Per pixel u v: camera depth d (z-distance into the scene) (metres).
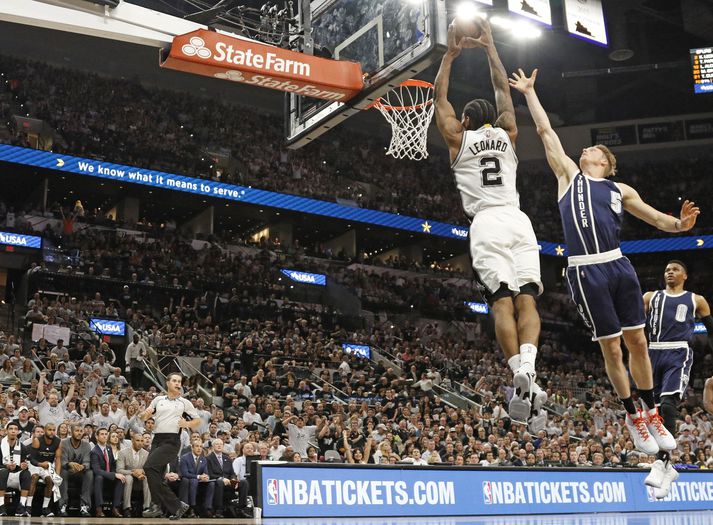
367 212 31.27
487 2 20.97
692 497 11.54
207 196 28.97
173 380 9.26
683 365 5.64
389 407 18.02
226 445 13.01
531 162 37.03
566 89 36.59
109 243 26.41
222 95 33.94
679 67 33.06
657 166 36.53
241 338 22.09
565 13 25.64
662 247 33.69
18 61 28.88
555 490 10.14
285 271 28.95
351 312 29.02
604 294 3.99
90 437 11.62
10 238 24.00
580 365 30.06
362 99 8.96
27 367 15.73
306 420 15.26
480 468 9.56
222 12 9.17
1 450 10.45
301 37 9.61
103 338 20.75
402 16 8.49
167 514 10.84
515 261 3.75
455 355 26.91
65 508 11.12
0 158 24.52
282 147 33.31
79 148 27.67
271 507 7.84
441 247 36.47
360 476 8.51
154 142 29.81
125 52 31.45
